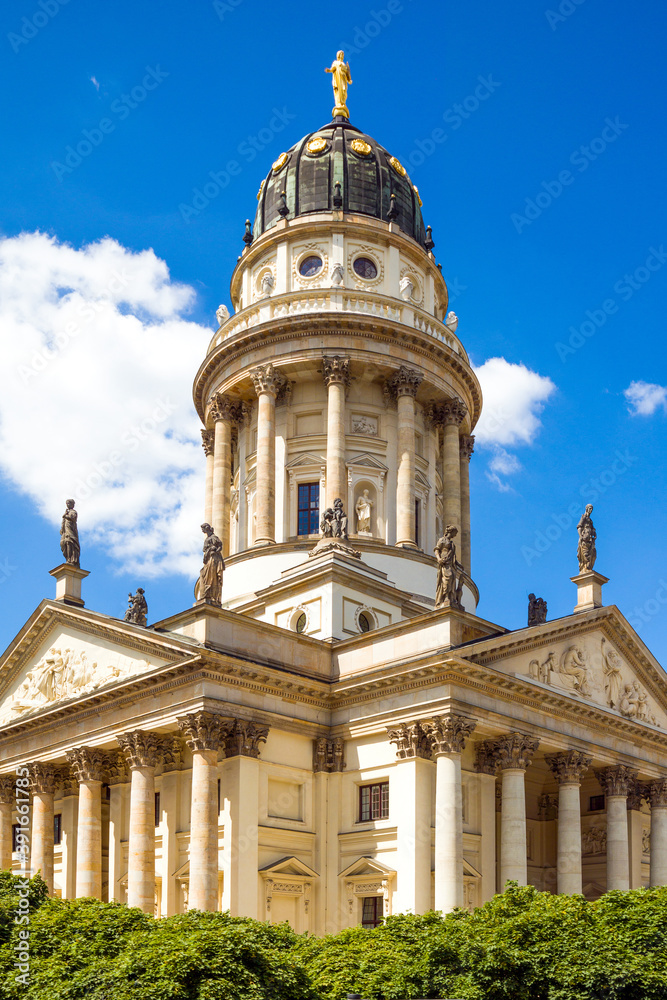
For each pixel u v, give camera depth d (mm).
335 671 65625
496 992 39906
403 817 58000
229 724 58469
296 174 94938
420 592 79438
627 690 72375
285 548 78812
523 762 61281
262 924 43219
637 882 70625
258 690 60438
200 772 56875
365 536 81375
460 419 90625
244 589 79500
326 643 65750
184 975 35500
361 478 83750
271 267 92188
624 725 69438
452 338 90625
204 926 40156
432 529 87250
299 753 62375
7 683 74375
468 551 92562
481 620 75125
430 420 90312
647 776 72188
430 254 96125
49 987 36688
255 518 84062
